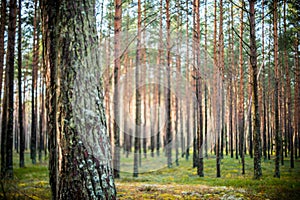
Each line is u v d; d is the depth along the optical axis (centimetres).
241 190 750
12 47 1093
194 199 649
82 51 364
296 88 1227
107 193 350
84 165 347
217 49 1316
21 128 1374
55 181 387
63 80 362
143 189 781
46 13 399
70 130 353
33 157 1530
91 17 378
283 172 971
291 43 1116
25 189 745
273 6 1038
